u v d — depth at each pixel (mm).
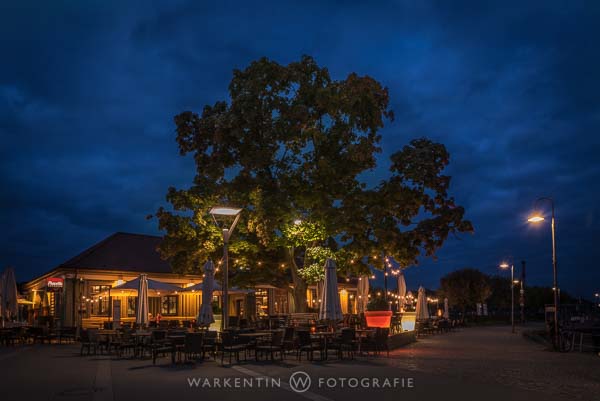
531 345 26156
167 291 28781
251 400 10477
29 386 12508
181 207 25734
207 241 25453
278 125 24422
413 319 29547
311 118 24953
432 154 24672
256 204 23922
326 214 23828
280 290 41875
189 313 35906
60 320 32344
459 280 65812
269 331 20188
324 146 25031
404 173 24453
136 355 19953
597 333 22781
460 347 24500
